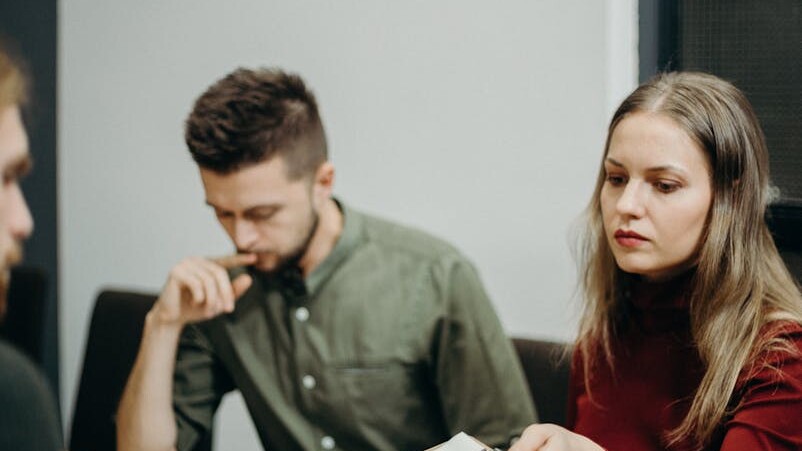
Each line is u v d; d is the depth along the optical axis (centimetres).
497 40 212
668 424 128
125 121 259
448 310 151
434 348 152
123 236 263
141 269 263
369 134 228
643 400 131
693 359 126
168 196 256
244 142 139
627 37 205
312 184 148
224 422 255
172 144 253
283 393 155
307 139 145
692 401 125
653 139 119
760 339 119
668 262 122
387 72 224
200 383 158
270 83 142
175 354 157
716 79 123
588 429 137
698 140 118
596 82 202
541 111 209
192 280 142
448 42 217
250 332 155
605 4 199
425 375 154
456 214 220
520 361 173
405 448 154
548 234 210
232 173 141
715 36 205
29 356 220
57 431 85
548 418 169
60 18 263
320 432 154
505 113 212
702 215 120
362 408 152
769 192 200
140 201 260
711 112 119
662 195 120
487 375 151
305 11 232
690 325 126
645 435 130
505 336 154
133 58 256
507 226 215
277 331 154
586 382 138
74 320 273
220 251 250
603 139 202
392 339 152
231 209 144
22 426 81
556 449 114
